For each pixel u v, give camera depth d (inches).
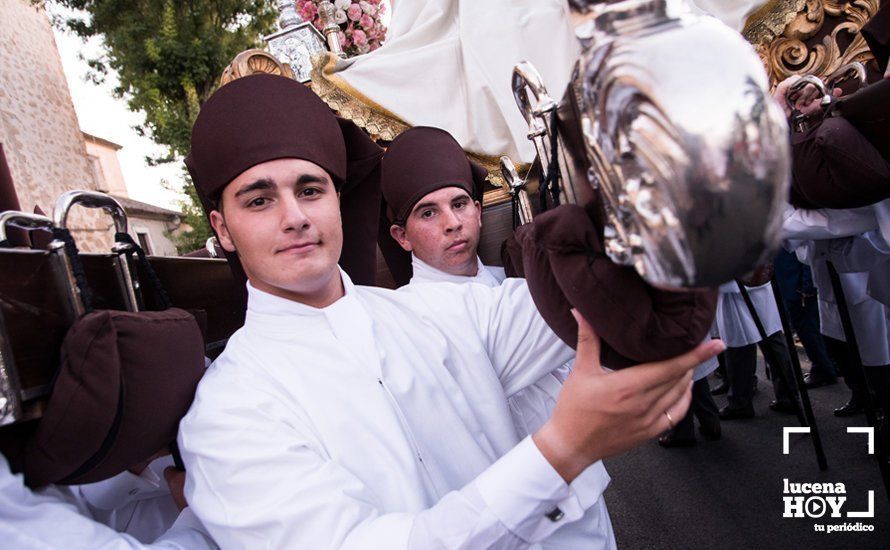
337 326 45.3
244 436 37.8
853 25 74.4
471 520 32.3
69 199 43.1
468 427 46.9
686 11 20.3
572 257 26.9
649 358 27.5
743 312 151.9
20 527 37.8
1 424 34.4
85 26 609.3
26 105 495.2
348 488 36.5
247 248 44.6
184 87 596.4
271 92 45.4
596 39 20.9
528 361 50.7
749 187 17.4
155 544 43.5
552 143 29.9
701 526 108.5
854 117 56.7
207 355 66.1
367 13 137.9
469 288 54.7
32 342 36.9
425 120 95.3
